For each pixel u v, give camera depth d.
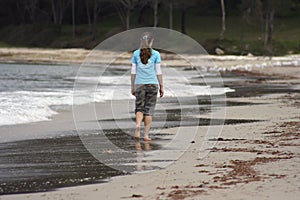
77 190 10.59
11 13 115.62
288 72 57.09
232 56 80.31
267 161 12.79
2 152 14.38
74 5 110.50
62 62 71.25
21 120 19.91
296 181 10.75
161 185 10.82
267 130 17.86
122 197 10.03
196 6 112.75
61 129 18.31
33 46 99.75
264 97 30.14
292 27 102.31
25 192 10.47
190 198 9.76
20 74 49.66
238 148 14.63
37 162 13.17
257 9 92.31
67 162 13.17
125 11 107.19
